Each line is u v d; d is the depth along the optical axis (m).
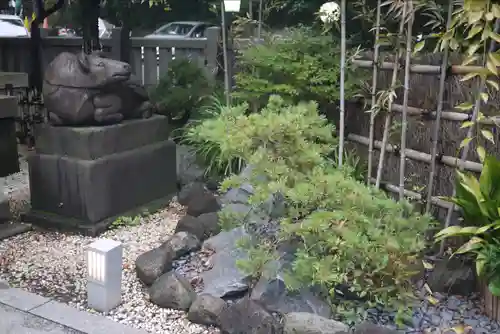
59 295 3.44
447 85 3.55
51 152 4.55
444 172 3.65
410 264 3.14
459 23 3.06
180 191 5.28
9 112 6.02
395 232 3.04
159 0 7.59
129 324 3.08
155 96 6.92
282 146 3.32
